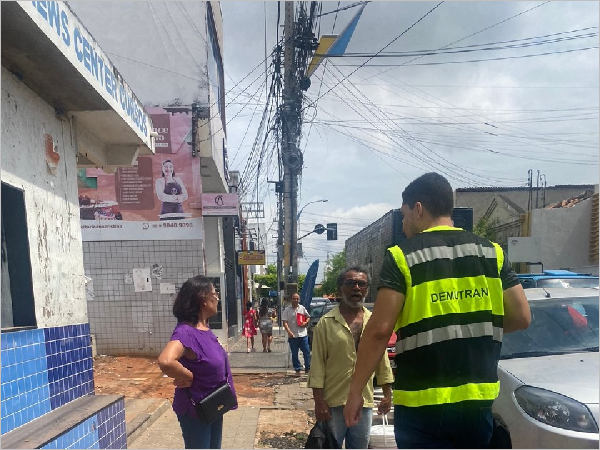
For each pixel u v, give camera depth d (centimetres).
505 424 373
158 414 630
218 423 351
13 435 314
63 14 347
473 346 209
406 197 242
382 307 208
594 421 322
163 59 1250
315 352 379
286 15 1214
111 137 572
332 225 1705
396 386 218
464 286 212
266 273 6244
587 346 443
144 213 1213
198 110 1242
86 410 386
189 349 325
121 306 1192
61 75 379
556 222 2355
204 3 1255
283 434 583
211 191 1694
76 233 456
